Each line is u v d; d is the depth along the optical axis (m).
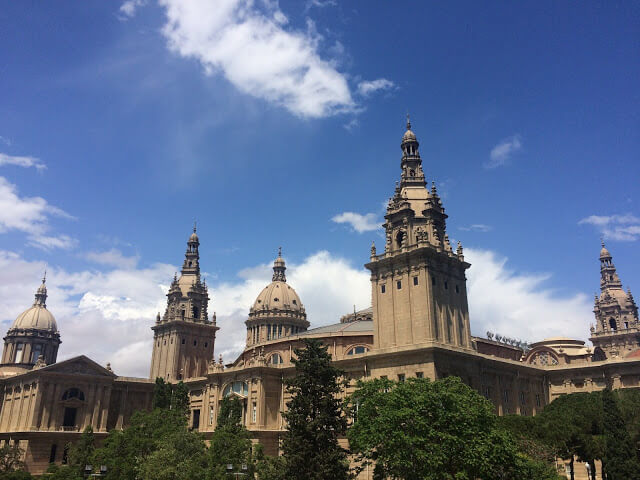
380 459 60.00
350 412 69.69
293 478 64.62
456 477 53.47
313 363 70.50
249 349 126.25
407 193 101.00
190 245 168.38
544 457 67.88
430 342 85.25
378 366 91.31
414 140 106.62
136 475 81.31
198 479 70.81
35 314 168.88
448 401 58.41
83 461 89.25
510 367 102.81
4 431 124.88
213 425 109.19
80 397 124.94
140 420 99.50
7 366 160.62
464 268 99.69
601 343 181.38
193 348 155.12
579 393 99.19
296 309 179.38
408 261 93.69
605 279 189.25
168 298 160.88
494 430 58.03
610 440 72.75
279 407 104.31
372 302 97.38
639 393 87.81
